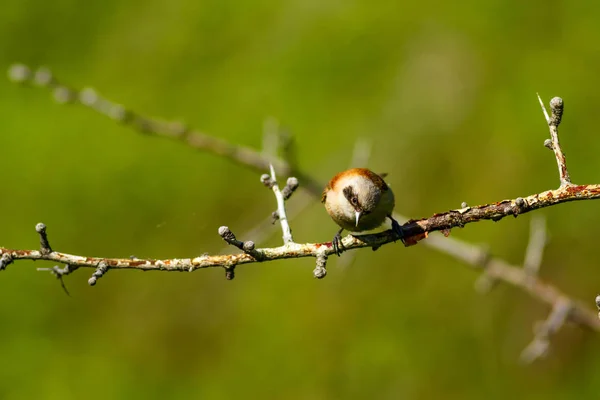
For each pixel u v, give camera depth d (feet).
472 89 44.83
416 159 44.11
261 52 49.98
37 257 17.88
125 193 48.32
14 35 53.78
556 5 45.73
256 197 46.93
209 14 52.37
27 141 49.96
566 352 40.04
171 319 45.11
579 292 40.22
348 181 26.58
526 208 18.29
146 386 43.65
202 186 47.91
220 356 43.91
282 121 46.78
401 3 48.55
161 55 51.65
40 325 45.39
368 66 47.32
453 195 43.11
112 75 51.57
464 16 46.85
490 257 30.58
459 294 42.60
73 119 50.62
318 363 42.55
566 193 17.87
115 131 50.11
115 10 54.49
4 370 43.88
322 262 18.85
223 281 45.57
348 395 41.63
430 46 46.47
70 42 53.67
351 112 46.21
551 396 39.63
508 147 42.98
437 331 42.14
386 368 41.81
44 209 48.06
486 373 40.63
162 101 49.80
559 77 43.57
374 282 43.96
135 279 46.44
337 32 48.93
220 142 32.89
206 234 46.68
